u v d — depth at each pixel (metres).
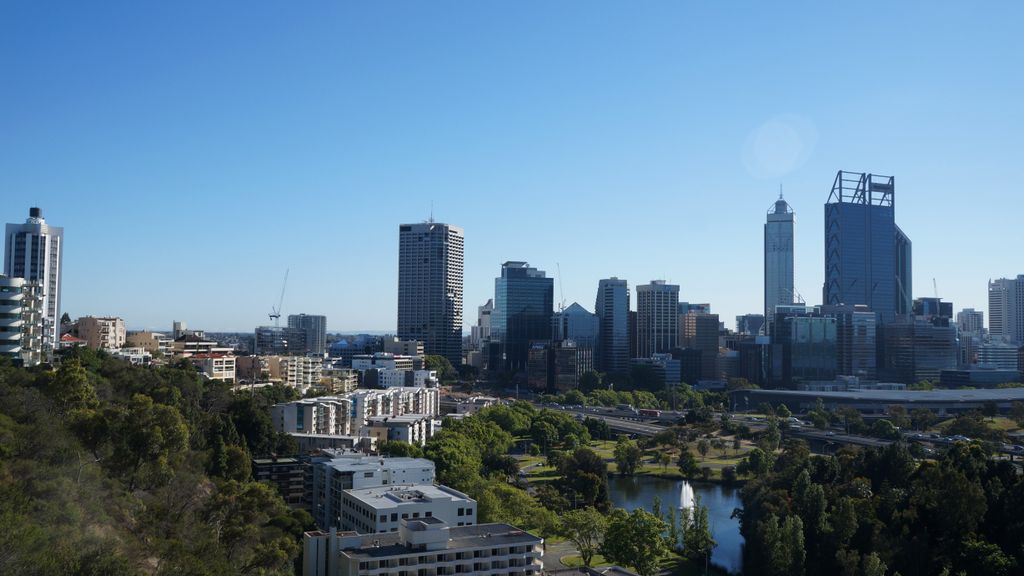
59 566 176.88
